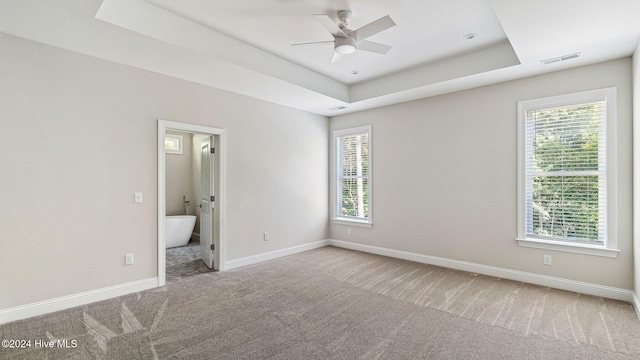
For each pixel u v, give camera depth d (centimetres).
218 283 366
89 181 306
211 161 434
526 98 366
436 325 259
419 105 462
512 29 254
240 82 385
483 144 400
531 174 366
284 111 506
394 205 493
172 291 339
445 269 423
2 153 260
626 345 227
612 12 227
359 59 379
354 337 240
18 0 207
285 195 508
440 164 440
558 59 314
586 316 274
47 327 253
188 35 286
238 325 259
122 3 245
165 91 361
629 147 304
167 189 665
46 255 281
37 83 276
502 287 349
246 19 286
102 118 315
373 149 521
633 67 296
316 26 299
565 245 337
